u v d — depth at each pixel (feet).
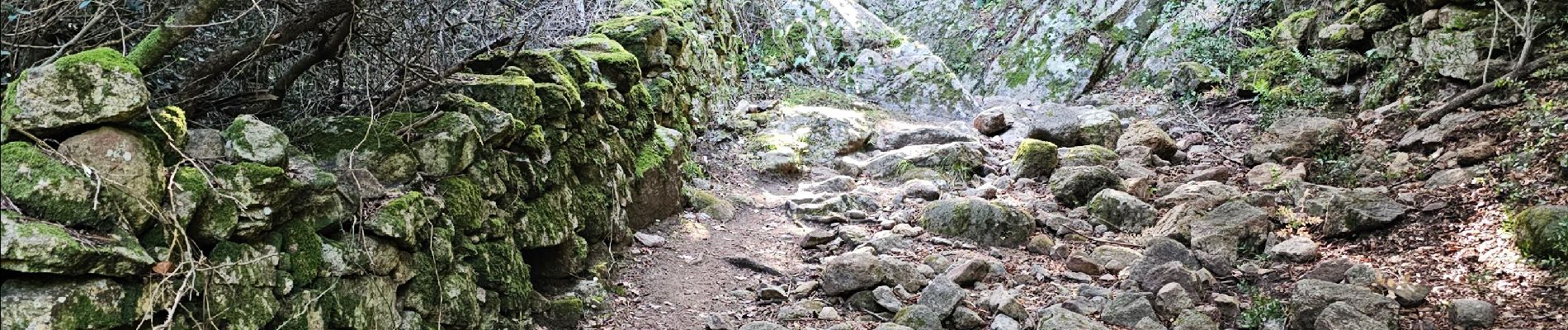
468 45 15.14
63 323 7.07
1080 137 25.79
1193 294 15.30
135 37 10.14
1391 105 25.25
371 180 10.45
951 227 18.72
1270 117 26.89
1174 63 32.27
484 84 13.38
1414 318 14.48
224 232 8.38
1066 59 34.88
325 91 12.05
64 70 7.41
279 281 8.92
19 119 7.31
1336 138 23.21
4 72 8.92
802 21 35.29
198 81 10.16
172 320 7.89
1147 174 22.77
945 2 41.09
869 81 33.12
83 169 7.39
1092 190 21.03
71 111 7.43
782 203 20.86
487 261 12.24
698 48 25.52
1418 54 25.86
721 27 30.71
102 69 7.52
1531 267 15.37
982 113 28.63
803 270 17.01
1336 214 18.03
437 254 11.07
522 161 13.43
